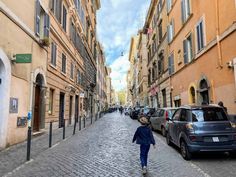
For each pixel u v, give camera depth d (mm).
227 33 12461
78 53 28875
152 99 39375
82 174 6508
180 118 9383
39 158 8430
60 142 12133
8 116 10406
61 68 20234
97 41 55594
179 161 8055
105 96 94375
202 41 16109
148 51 43438
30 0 12883
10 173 6594
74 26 26094
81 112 31203
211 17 14484
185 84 19984
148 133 6953
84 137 14180
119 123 26234
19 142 11547
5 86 10133
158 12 31828
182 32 20578
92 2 44844
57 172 6688
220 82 13477
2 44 9891
